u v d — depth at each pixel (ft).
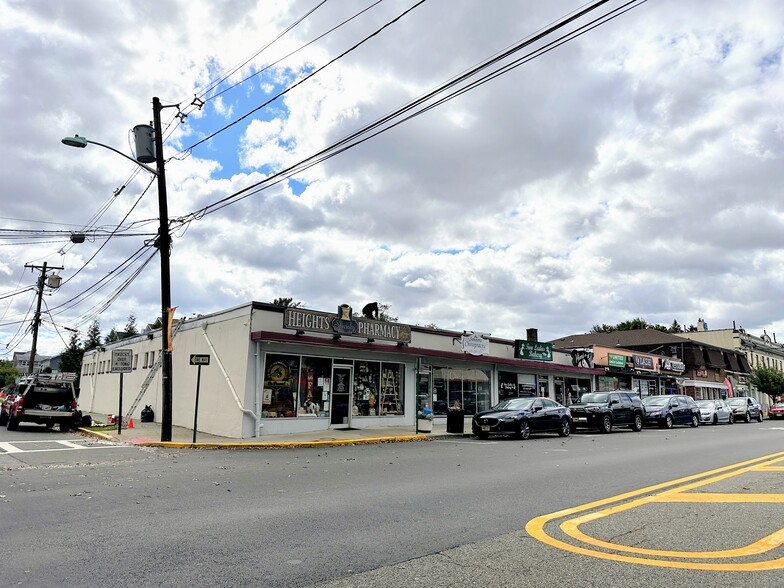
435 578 15.97
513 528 21.75
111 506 25.22
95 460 42.63
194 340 74.18
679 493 29.22
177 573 16.19
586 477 34.76
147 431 66.44
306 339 63.26
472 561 17.54
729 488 30.73
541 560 17.66
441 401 81.76
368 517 23.39
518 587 15.29
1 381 245.24
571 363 108.27
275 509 24.77
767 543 19.66
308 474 35.70
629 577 16.11
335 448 53.88
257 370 61.05
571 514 24.23
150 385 87.81
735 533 21.04
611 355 117.29
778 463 41.39
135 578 15.76
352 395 70.08
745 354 208.23
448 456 46.52
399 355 76.02
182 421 74.08
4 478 33.35
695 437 69.21
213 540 19.66
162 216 59.26
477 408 87.40
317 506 25.52
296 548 18.79
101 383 119.03
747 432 79.25
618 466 40.11
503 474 35.83
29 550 18.31
